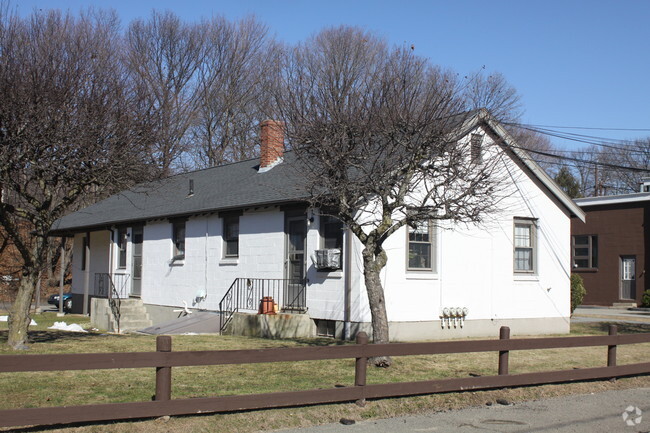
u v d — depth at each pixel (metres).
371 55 25.25
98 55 15.10
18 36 13.55
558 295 19.70
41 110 11.82
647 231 33.72
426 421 8.99
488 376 10.39
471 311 17.59
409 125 11.49
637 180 57.75
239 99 42.47
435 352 9.84
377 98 12.28
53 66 13.02
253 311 18.89
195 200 22.11
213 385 9.97
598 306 35.38
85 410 7.25
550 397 10.82
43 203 12.98
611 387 11.75
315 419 8.70
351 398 9.12
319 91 12.90
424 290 16.69
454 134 12.08
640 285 33.84
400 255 16.30
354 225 11.58
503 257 18.42
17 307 13.06
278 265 18.23
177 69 41.00
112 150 12.78
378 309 11.39
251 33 43.44
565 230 20.11
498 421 9.11
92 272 28.75
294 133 12.04
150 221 24.17
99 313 23.11
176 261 22.55
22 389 9.22
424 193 15.98
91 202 31.39
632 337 12.30
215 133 42.66
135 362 7.59
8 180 12.00
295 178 17.81
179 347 13.95
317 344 14.98
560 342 11.29
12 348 12.77
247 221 19.56
